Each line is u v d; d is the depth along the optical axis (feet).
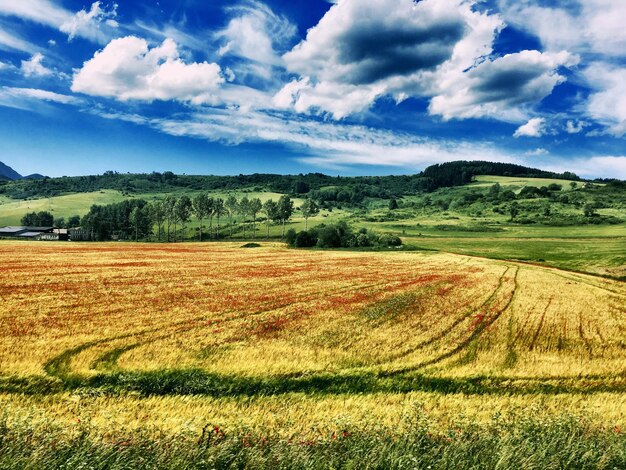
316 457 27.55
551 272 222.28
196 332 82.58
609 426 40.06
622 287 178.09
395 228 595.06
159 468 26.17
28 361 60.59
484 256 318.86
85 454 26.45
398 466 26.58
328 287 151.64
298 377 60.44
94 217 586.86
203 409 47.55
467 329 94.43
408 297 134.31
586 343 87.76
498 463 26.94
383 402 52.70
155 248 363.35
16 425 32.40
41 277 152.97
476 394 57.77
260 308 109.40
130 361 63.72
